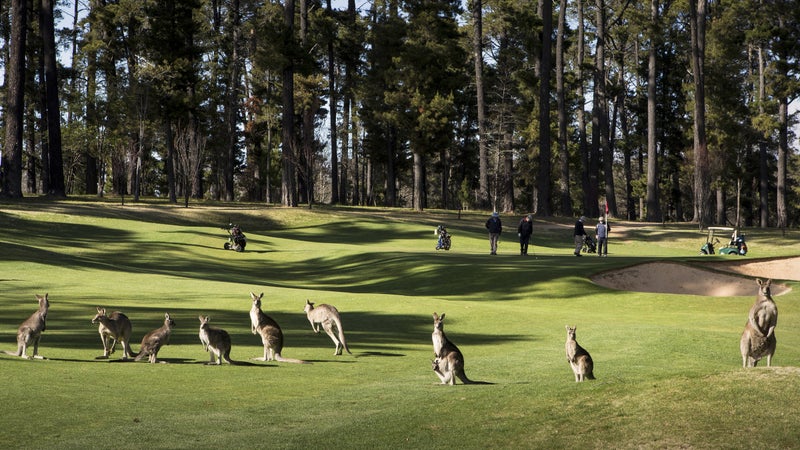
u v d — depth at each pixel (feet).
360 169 391.24
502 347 49.55
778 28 208.03
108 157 242.58
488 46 272.51
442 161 295.89
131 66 212.43
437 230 144.87
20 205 153.17
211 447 24.06
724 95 217.36
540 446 22.90
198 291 77.87
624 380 28.32
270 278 105.40
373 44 236.22
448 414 27.22
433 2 212.43
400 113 212.64
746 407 23.58
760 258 103.19
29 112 237.86
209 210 177.58
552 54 252.01
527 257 115.34
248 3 255.29
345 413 28.78
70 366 37.81
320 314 46.01
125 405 29.66
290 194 195.72
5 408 28.25
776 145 259.39
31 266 92.48
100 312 39.88
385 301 71.05
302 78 244.22
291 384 35.24
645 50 268.21
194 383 34.78
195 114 211.20
